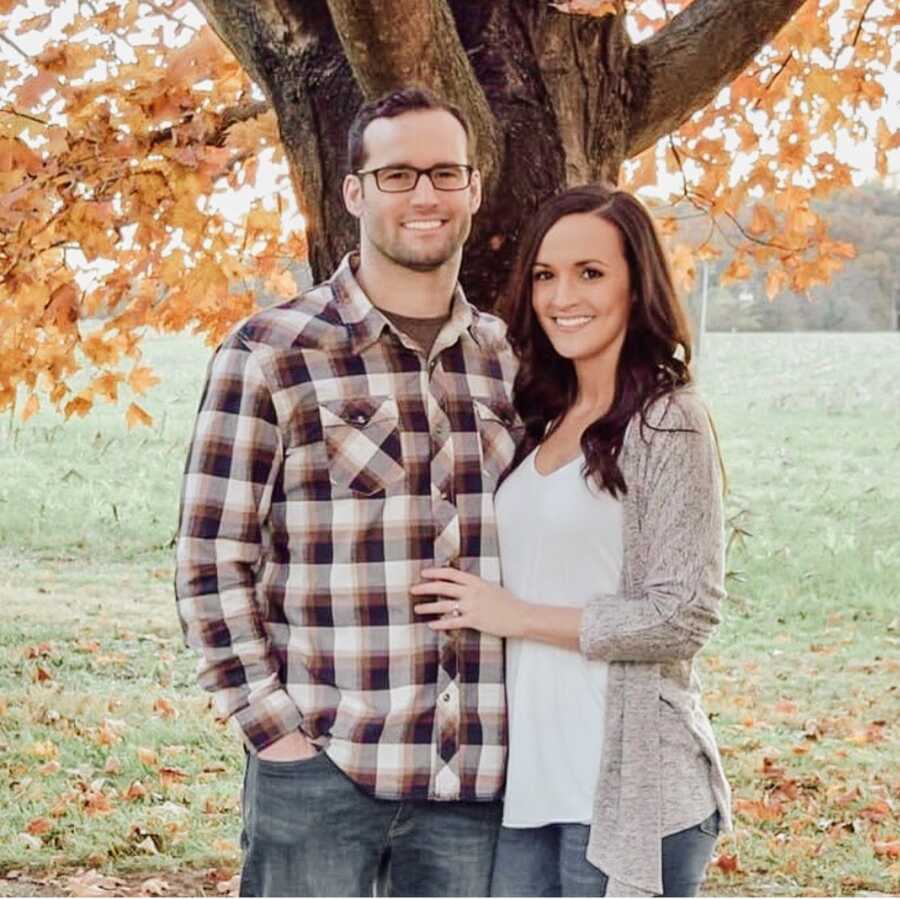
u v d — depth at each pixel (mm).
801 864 4609
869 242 21312
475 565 2367
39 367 4012
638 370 2348
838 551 9102
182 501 2324
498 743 2359
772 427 13859
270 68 2803
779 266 4586
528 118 2730
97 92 3438
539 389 2469
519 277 2477
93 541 9523
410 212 2311
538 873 2348
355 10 2326
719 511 2271
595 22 2848
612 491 2273
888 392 15484
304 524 2314
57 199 3547
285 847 2330
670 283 2396
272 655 2332
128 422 4238
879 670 7113
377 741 2279
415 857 2389
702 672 7086
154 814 4953
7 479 10828
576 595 2307
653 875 2180
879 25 4188
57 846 4660
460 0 2785
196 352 16297
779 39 4152
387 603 2301
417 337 2402
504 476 2438
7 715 6137
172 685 6695
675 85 2963
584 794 2271
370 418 2320
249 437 2281
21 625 7602
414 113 2305
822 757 5742
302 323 2336
